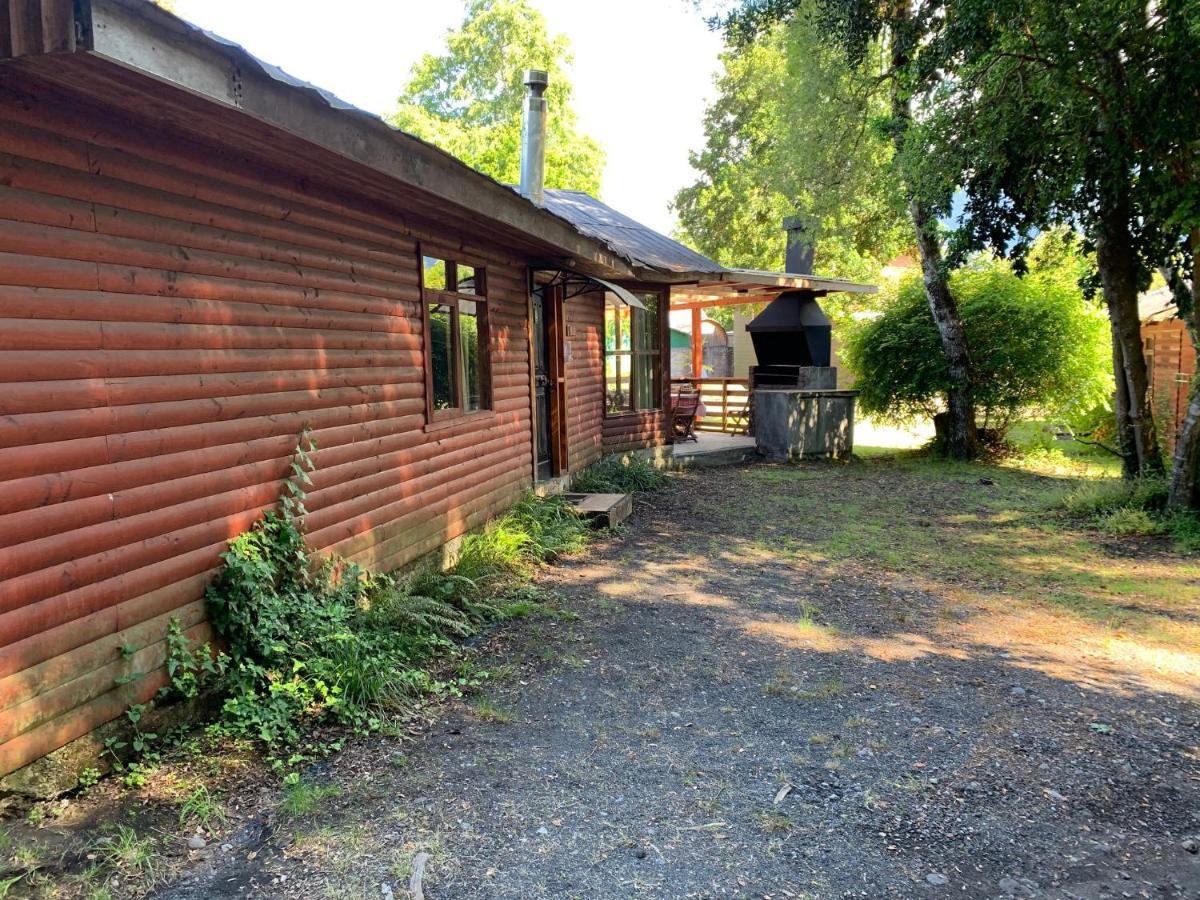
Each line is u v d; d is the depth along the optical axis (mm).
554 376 8898
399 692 3746
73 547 2746
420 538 5555
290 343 4035
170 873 2404
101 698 2889
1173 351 11711
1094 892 2434
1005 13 6531
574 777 3104
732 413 15656
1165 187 6957
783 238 26078
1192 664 4391
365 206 4770
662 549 7164
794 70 12391
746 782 3084
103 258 2883
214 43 2318
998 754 3334
